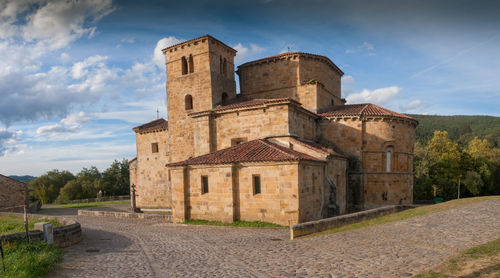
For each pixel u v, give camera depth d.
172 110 35.88
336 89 40.38
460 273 8.41
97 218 31.27
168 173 38.94
